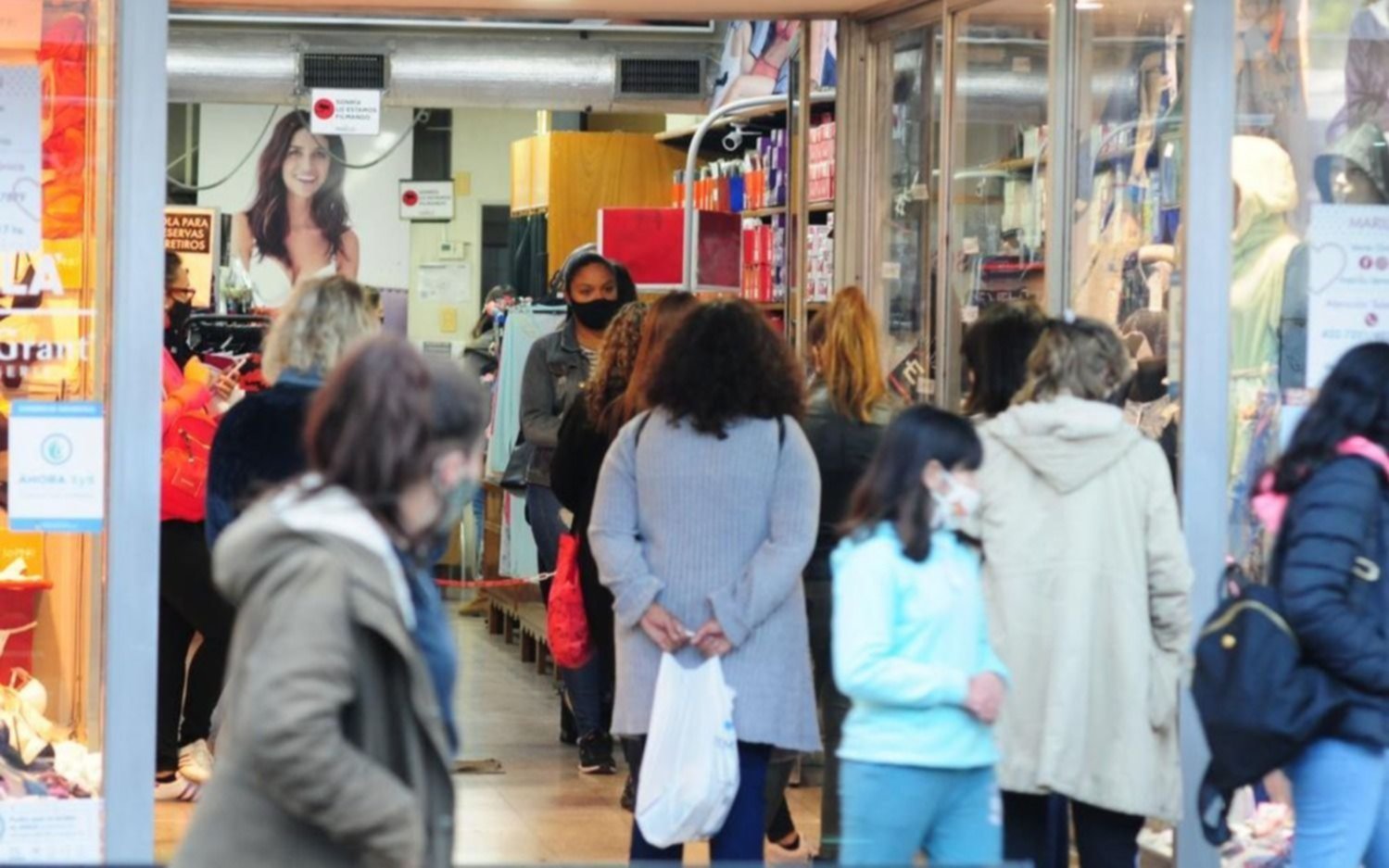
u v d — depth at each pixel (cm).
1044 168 1070
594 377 1091
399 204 2644
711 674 788
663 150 2106
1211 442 899
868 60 1304
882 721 651
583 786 1246
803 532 802
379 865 463
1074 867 977
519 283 2219
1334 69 925
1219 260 900
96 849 838
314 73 1836
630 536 812
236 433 805
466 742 1386
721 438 798
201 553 1143
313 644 455
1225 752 698
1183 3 920
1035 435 765
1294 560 689
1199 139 900
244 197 2594
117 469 834
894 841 652
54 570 838
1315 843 705
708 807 779
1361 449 697
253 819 467
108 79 838
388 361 482
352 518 470
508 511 1722
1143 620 762
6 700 836
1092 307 1023
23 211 836
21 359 835
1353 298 923
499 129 2666
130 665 836
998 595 765
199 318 1518
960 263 1171
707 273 1617
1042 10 1076
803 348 1383
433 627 498
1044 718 756
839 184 1316
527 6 1212
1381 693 692
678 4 1231
